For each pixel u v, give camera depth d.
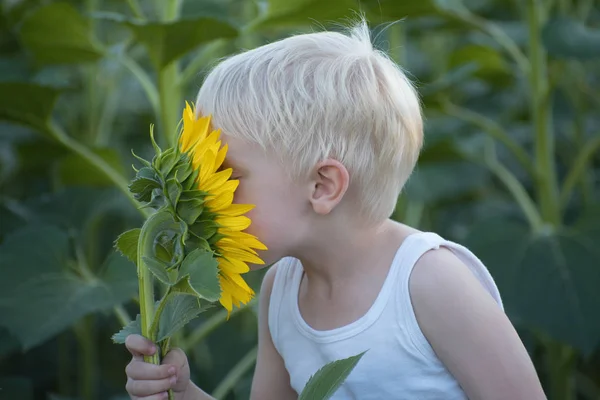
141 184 1.46
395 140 1.68
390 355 1.68
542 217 3.12
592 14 4.33
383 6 2.88
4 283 2.39
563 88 4.26
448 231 4.27
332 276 1.74
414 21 3.70
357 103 1.63
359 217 1.69
